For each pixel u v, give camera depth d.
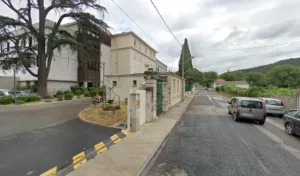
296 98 12.26
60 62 24.95
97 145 5.12
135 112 6.67
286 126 7.12
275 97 15.06
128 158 4.16
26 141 5.38
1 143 5.17
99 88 26.11
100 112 9.75
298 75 36.47
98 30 20.16
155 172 3.65
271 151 4.96
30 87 22.28
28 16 17.39
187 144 5.51
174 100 16.62
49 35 17.41
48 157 4.21
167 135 6.45
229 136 6.48
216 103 19.36
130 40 28.70
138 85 15.21
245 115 8.89
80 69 28.16
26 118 9.02
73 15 18.03
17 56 17.11
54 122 8.11
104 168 3.63
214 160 4.28
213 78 85.88
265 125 8.57
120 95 15.90
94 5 17.72
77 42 18.23
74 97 21.44
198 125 8.33
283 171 3.75
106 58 31.23
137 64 31.41
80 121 8.35
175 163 4.11
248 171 3.72
